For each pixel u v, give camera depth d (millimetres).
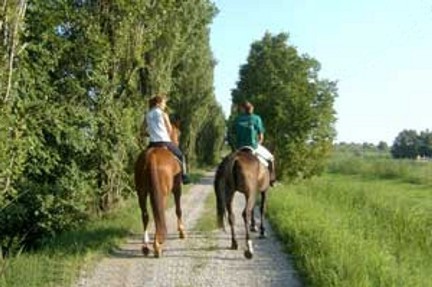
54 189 14336
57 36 15062
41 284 9891
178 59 28031
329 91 42594
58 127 14148
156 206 11969
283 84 43062
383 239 13836
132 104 19781
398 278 9664
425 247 13594
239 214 21078
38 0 14453
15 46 10734
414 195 33500
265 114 42000
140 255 12672
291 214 16672
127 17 18031
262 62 46375
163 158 12289
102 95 17172
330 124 42094
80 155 15500
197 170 60719
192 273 11164
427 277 10250
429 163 63531
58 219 14492
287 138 40875
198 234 15469
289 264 11875
